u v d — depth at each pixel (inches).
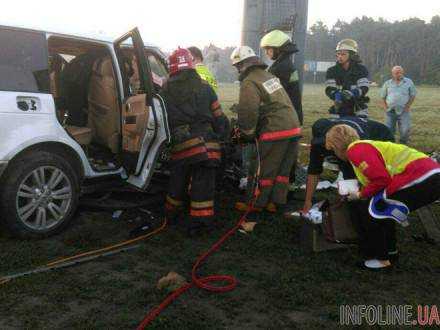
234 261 160.6
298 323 123.6
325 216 162.4
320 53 4453.7
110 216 200.4
